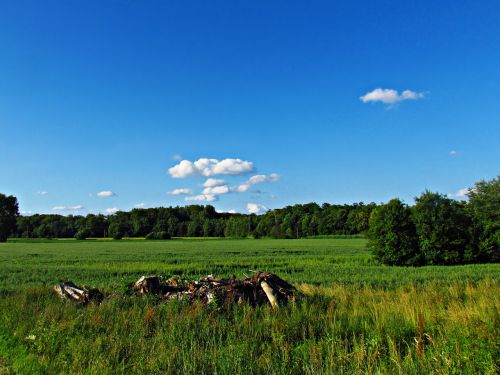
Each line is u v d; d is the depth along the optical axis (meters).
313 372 7.42
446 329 9.34
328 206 187.12
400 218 41.09
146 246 89.75
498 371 6.86
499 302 12.20
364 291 16.48
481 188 88.00
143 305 13.90
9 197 142.25
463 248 40.69
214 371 7.73
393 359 7.58
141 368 7.88
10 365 8.98
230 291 14.22
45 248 83.56
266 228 172.00
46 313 12.18
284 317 11.48
